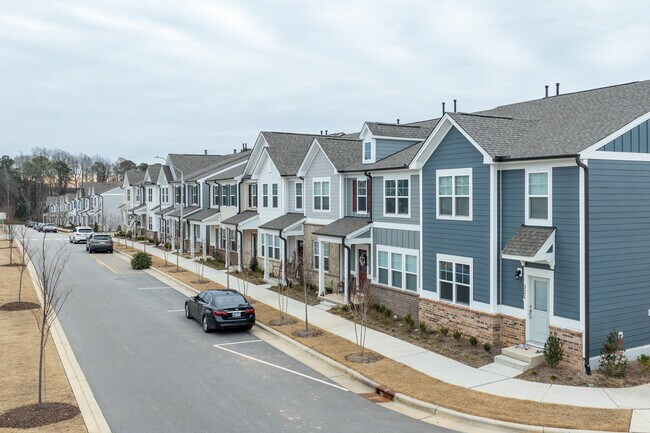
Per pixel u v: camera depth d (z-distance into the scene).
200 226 45.94
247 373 15.26
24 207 131.88
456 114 18.62
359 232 23.81
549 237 15.26
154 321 22.08
